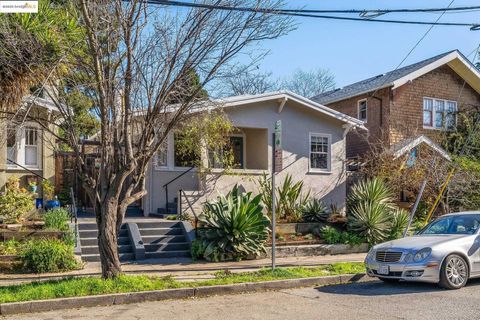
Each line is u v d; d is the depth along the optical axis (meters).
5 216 14.76
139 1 9.77
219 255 14.19
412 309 8.62
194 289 10.16
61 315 8.50
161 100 10.07
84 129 12.64
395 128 24.52
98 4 9.54
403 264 10.58
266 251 15.03
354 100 26.78
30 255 12.15
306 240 16.23
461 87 27.16
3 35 10.35
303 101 20.41
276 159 12.08
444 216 12.49
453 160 20.30
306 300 9.68
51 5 11.18
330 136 21.55
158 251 14.77
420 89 25.83
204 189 18.19
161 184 18.80
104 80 9.60
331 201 21.30
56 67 9.65
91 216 17.77
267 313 8.52
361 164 22.47
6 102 11.91
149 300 9.71
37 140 17.41
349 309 8.74
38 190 17.39
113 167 10.20
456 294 9.91
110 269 10.20
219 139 17.53
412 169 20.50
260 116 19.94
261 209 15.09
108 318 8.24
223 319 8.11
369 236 16.66
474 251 10.85
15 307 8.65
